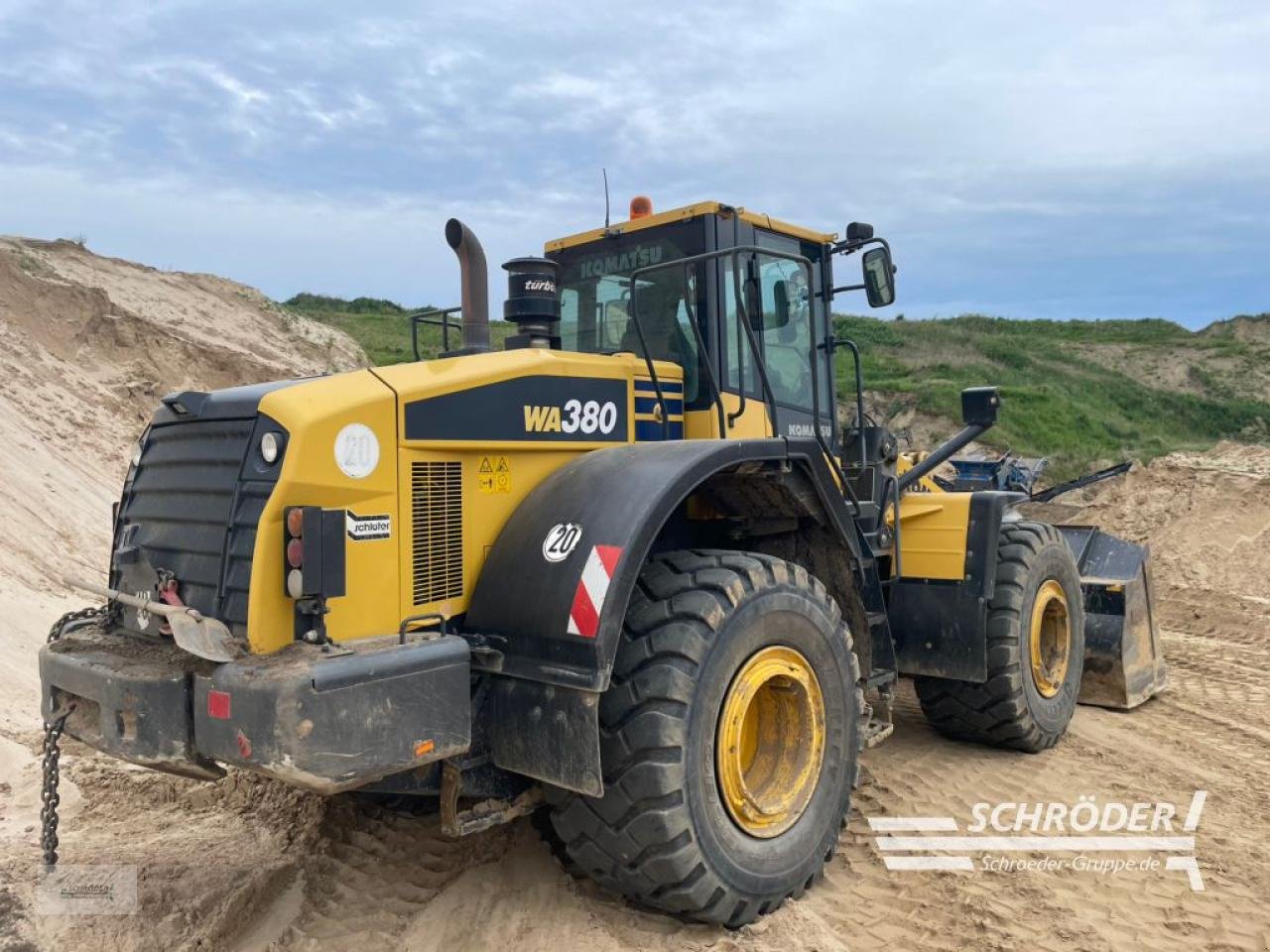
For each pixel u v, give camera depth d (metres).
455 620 3.41
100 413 12.98
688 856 3.18
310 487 3.02
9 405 11.33
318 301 35.59
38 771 4.66
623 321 4.80
